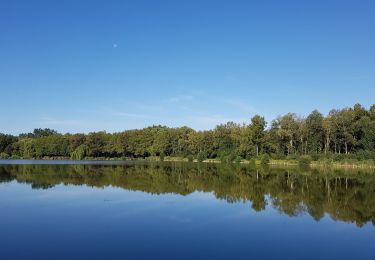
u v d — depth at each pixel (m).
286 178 67.06
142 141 180.12
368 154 105.38
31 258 19.64
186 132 181.38
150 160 172.00
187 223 28.38
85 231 25.41
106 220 28.97
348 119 121.94
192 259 19.83
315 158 114.00
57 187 50.09
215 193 45.50
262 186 53.66
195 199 40.38
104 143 183.50
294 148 138.12
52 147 178.50
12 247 21.61
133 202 37.75
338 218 30.95
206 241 23.42
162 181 59.88
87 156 178.62
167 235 24.64
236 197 42.22
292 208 35.41
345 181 61.62
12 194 42.94
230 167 104.31
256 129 133.25
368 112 126.62
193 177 68.25
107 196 41.81
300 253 21.36
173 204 36.88
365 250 22.12
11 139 185.38
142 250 21.25
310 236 25.14
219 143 154.62
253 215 31.84
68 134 193.25
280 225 28.19
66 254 20.34
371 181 61.84
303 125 132.62
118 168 95.25
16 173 73.94
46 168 92.56
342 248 22.50
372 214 32.75
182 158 163.62
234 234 25.30
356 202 39.25
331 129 124.88
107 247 21.73
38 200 38.59
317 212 33.50
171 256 20.25
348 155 109.50
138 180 61.06
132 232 25.30
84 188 49.16
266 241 23.70
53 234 24.56
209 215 31.55
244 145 133.88
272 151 138.38
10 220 28.78
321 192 47.25
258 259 20.12
